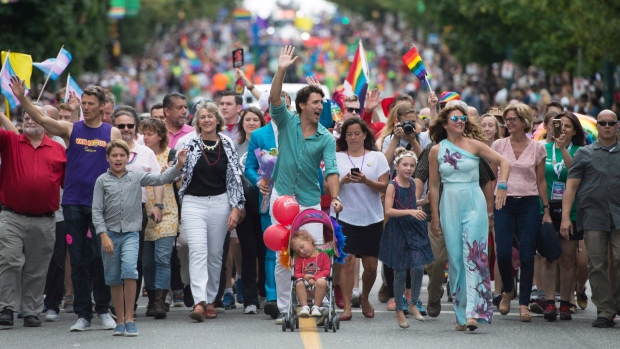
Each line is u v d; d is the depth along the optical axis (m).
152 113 34.72
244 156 30.20
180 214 29.28
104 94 26.59
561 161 28.50
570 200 27.20
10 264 26.66
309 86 26.09
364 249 27.88
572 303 29.92
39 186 26.62
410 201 27.09
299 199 26.38
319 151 26.23
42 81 71.88
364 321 27.50
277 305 27.38
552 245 27.28
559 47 77.00
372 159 28.30
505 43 92.69
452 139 25.95
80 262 26.20
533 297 31.28
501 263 27.84
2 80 32.75
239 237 29.08
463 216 25.72
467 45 99.50
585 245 26.94
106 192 25.34
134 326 25.25
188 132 32.66
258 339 24.23
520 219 27.73
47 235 27.03
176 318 28.42
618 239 26.81
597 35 54.88
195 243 27.62
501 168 25.64
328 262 25.45
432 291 28.03
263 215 28.17
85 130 26.48
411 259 26.47
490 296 25.70
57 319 28.41
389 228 26.81
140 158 28.52
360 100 36.59
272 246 25.72
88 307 26.39
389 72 172.50
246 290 29.17
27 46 70.50
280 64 25.70
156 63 184.25
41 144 27.02
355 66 36.72
